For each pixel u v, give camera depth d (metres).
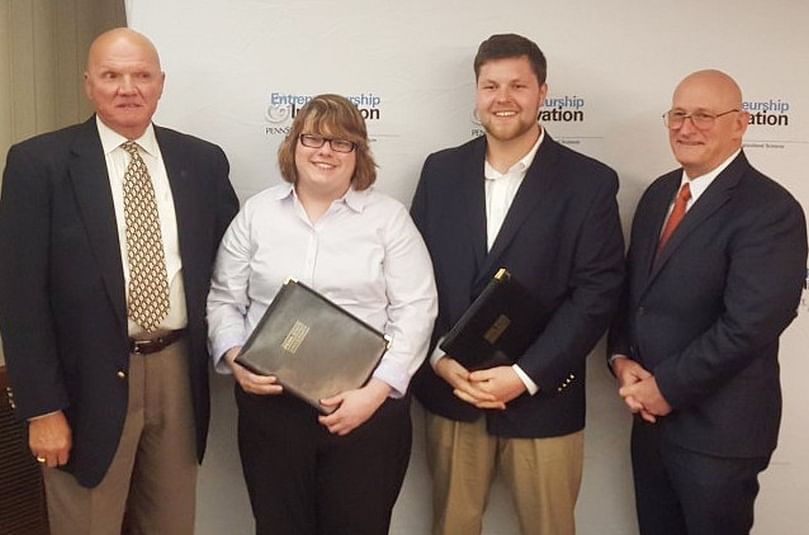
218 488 2.48
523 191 2.06
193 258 1.96
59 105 2.77
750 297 1.83
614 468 2.48
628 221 2.40
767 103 2.36
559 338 2.02
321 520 1.99
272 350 1.87
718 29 2.34
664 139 2.37
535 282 2.05
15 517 2.56
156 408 1.99
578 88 2.36
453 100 2.37
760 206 1.88
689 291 1.95
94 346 1.87
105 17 2.87
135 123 1.89
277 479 1.95
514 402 2.09
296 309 1.89
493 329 2.00
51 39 2.72
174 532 2.08
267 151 2.39
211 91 2.37
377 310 1.98
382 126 2.38
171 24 2.34
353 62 2.36
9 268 1.82
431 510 2.46
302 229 1.96
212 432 2.45
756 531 2.49
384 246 1.98
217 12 2.34
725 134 1.94
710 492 1.95
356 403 1.85
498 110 2.03
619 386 2.36
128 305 1.89
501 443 2.18
